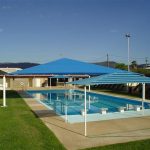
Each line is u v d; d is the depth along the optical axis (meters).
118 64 68.50
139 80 13.39
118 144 10.82
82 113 18.53
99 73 26.05
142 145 10.64
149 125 14.60
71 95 37.44
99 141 11.33
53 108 22.45
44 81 56.81
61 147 10.42
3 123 14.92
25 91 43.25
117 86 44.12
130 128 13.84
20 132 12.80
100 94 35.97
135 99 28.72
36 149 10.18
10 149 10.22
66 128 13.81
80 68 26.27
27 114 18.23
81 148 10.33
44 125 14.48
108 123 15.18
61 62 27.12
